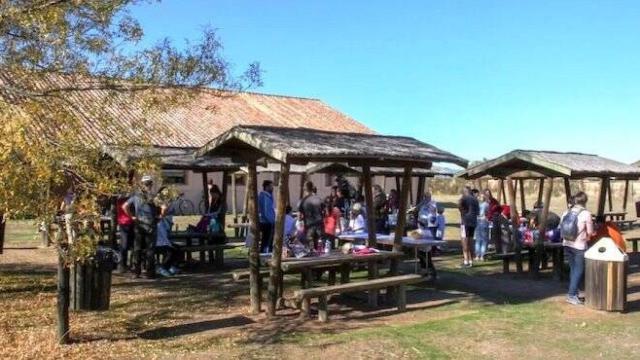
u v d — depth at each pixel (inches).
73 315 351.6
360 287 362.0
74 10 290.4
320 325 342.0
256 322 347.9
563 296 437.4
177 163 591.5
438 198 1951.3
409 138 436.5
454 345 300.5
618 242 402.3
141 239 507.2
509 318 358.9
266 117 1320.1
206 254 662.5
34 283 452.1
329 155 330.0
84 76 307.0
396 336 314.3
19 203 238.2
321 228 557.9
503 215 661.9
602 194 595.2
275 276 362.0
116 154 270.5
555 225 603.5
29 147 230.7
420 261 554.3
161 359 270.4
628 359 282.0
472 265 600.4
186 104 331.9
